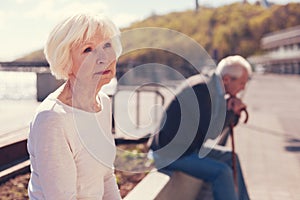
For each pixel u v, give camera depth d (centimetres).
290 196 495
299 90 2486
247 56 7625
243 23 7919
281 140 840
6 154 415
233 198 339
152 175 379
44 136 140
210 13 7519
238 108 358
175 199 397
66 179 143
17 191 362
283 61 6375
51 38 146
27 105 946
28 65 1031
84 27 143
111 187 181
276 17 8081
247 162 650
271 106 1508
